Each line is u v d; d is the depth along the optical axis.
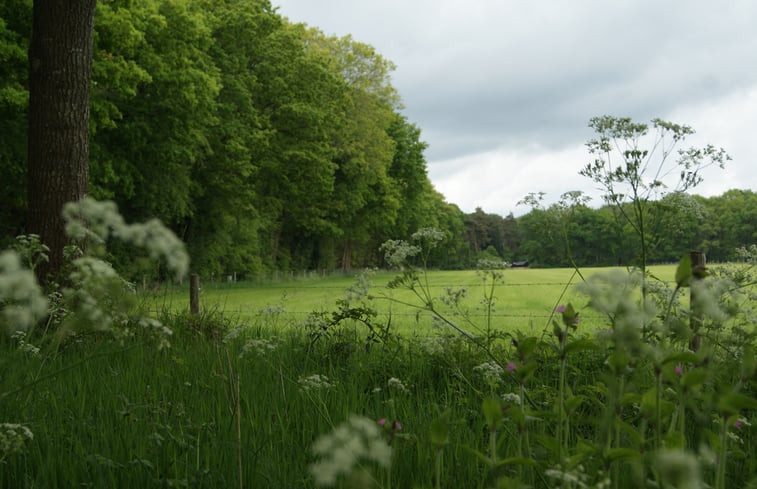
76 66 8.12
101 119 20.36
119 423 3.32
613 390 1.64
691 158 4.00
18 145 19.44
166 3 24.66
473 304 11.95
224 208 34.94
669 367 1.56
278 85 35.78
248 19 32.91
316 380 3.94
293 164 37.22
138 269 2.02
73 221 1.71
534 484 2.22
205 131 29.27
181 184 29.47
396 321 8.86
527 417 1.94
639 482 1.48
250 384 4.41
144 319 2.20
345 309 6.22
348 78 47.16
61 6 8.02
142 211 28.84
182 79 23.69
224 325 8.24
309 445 3.07
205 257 34.59
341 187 49.47
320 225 49.44
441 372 5.31
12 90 17.12
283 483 2.58
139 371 4.79
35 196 7.82
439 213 100.62
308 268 56.97
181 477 2.69
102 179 22.61
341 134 45.69
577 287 1.60
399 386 3.87
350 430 1.31
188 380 4.71
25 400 3.45
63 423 3.47
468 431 3.36
